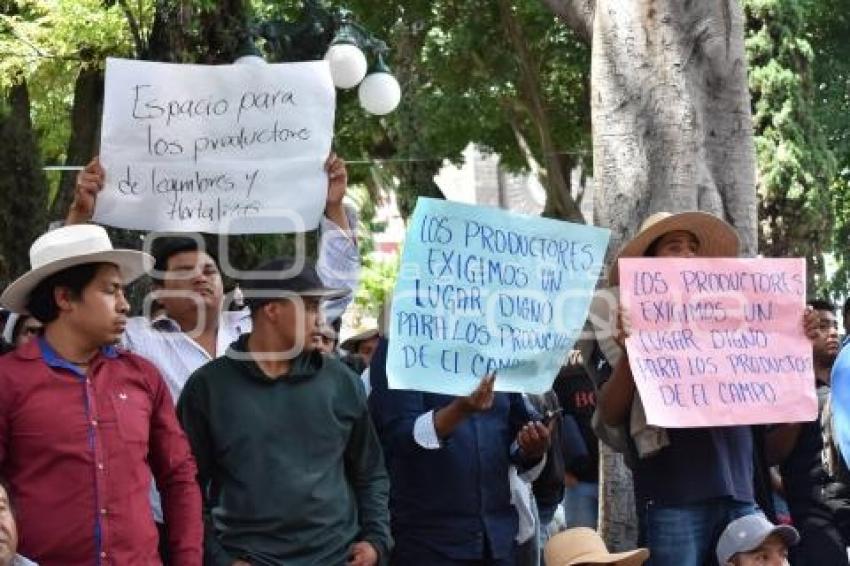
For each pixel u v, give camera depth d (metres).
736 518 9.15
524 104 28.55
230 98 9.05
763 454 9.68
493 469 9.09
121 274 7.61
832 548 10.37
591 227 9.09
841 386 9.41
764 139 20.03
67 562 7.19
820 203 20.20
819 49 24.92
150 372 7.68
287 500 8.04
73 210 8.90
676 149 11.15
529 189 40.12
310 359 8.35
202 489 8.26
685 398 9.00
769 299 9.34
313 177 9.12
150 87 8.98
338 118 27.34
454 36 27.66
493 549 9.02
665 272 9.13
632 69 11.21
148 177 8.98
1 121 19.16
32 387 7.28
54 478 7.23
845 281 25.28
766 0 20.08
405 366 8.66
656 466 9.12
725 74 11.34
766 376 9.24
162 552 8.43
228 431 8.12
